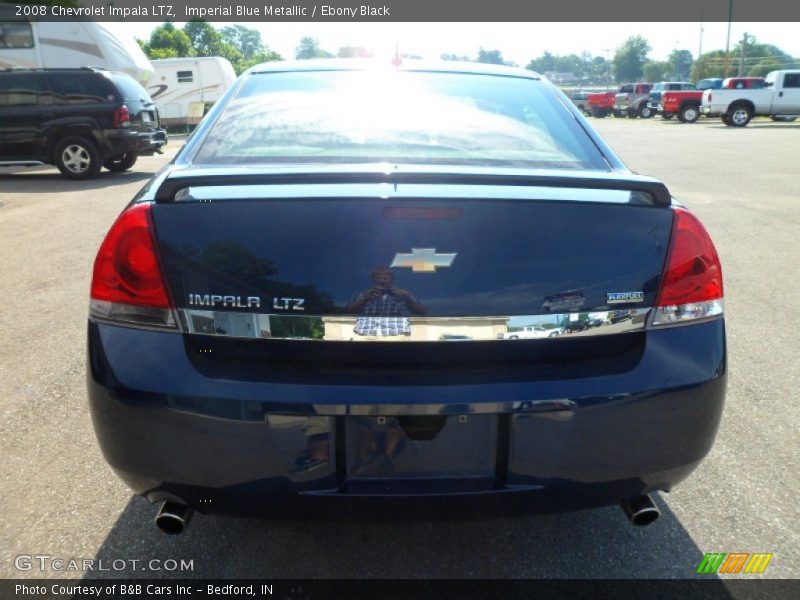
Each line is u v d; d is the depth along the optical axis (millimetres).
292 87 2844
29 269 6020
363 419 1859
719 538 2455
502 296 1873
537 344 1911
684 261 1996
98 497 2678
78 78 12172
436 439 1885
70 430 3197
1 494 2684
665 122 33875
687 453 2025
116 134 12367
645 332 1976
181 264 1898
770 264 6191
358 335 1853
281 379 1852
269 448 1856
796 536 2469
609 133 24625
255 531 2486
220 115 2637
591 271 1922
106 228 7766
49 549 2377
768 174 12391
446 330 1861
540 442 1888
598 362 1943
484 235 1885
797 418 3344
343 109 2668
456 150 2422
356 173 1938
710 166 13680
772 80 28469
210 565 2311
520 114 2721
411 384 1838
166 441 1895
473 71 3062
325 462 1864
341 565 2312
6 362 3984
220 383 1855
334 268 1857
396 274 1855
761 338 4406
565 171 2271
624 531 2498
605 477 1959
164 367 1885
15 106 12078
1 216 8562
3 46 15328
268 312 1864
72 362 3986
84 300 5145
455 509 1921
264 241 1877
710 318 2045
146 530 2484
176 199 1925
